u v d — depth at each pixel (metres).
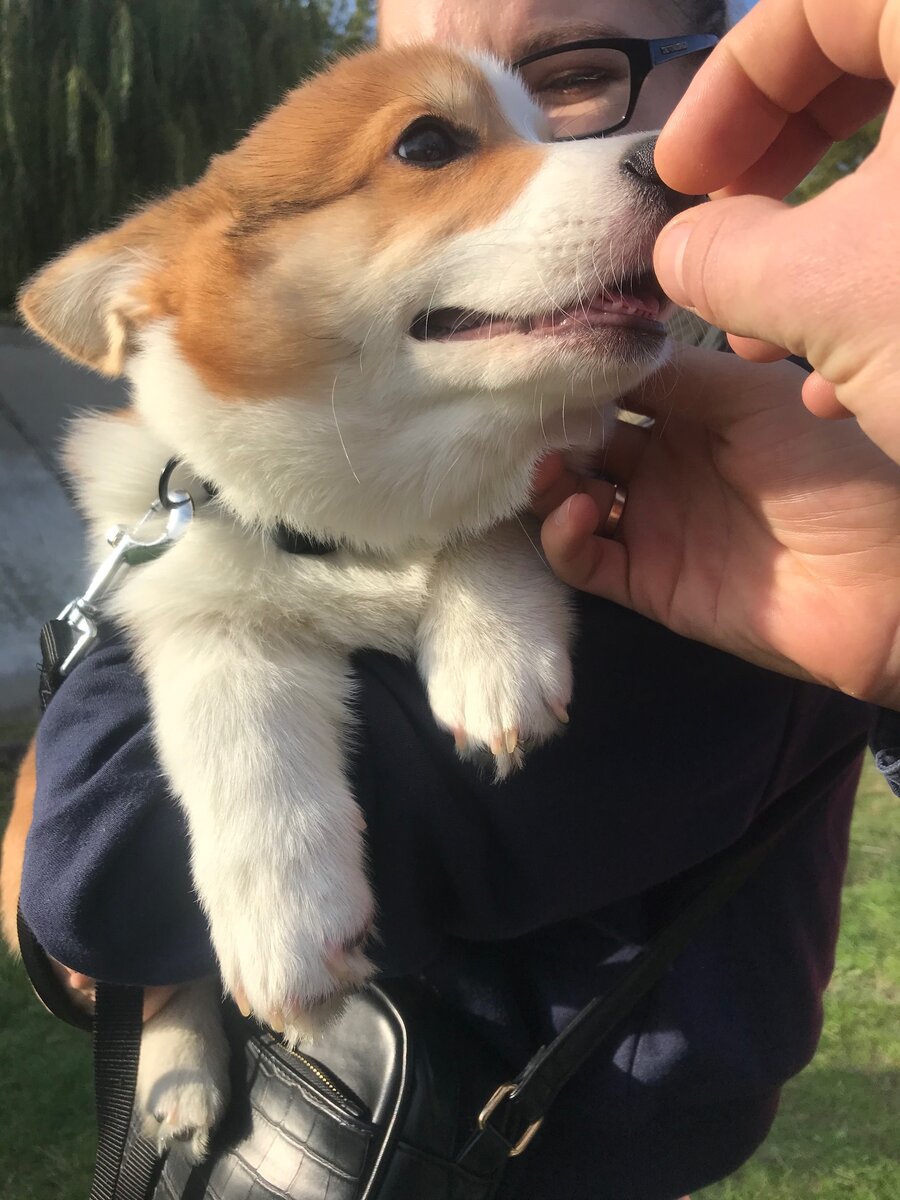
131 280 0.38
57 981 0.34
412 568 0.35
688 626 0.31
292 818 0.29
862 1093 0.68
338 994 0.28
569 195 0.33
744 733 0.32
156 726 0.31
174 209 0.40
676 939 0.31
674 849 0.31
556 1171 0.31
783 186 0.29
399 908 0.30
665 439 0.34
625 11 0.44
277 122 0.39
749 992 0.33
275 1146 0.29
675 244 0.23
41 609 1.28
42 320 0.40
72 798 0.28
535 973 0.32
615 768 0.31
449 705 0.31
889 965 0.82
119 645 0.35
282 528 0.36
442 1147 0.28
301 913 0.28
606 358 0.32
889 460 0.28
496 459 0.35
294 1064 0.30
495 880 0.31
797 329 0.20
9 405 1.37
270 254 0.36
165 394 0.36
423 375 0.34
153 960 0.28
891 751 0.29
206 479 0.36
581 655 0.32
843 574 0.28
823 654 0.29
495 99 0.38
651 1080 0.31
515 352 0.33
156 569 0.36
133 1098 0.32
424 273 0.35
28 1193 0.57
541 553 0.36
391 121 0.36
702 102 0.26
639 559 0.32
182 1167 0.33
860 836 1.04
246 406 0.35
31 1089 0.65
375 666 0.33
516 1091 0.29
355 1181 0.28
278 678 0.32
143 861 0.28
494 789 0.30
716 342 0.42
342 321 0.35
